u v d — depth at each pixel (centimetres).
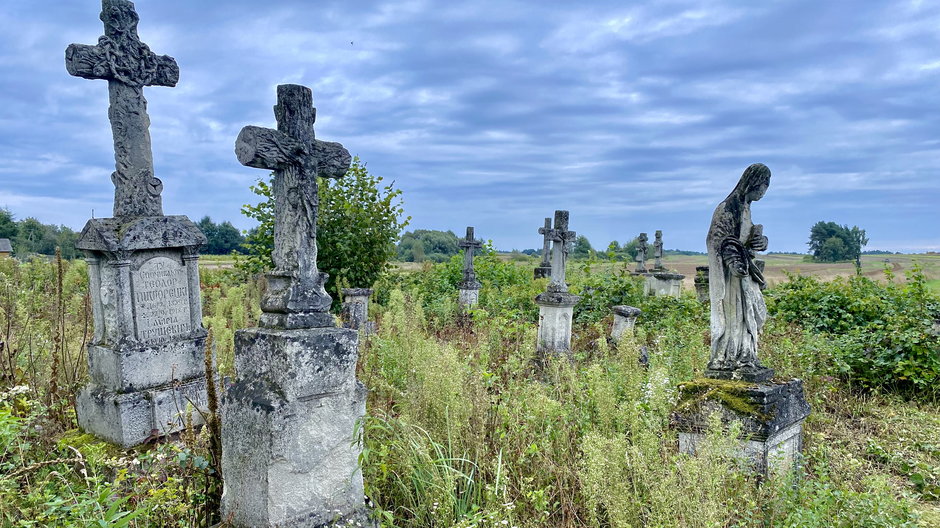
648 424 492
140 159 661
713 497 405
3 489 359
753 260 586
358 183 1475
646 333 1190
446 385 511
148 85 673
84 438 609
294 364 384
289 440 382
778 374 821
